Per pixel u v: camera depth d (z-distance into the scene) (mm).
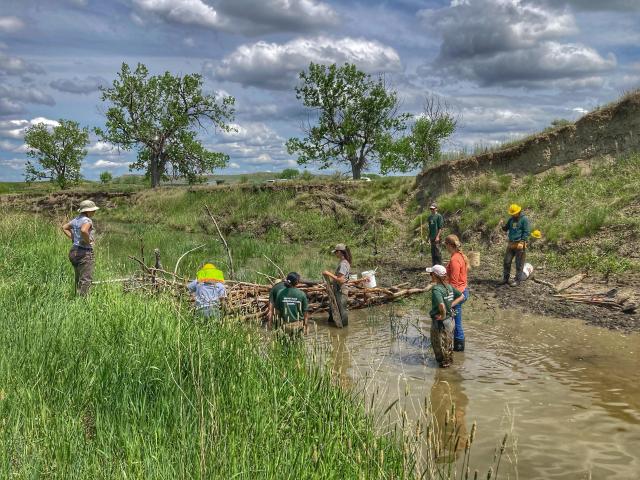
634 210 15141
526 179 20422
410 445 4156
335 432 4223
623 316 9984
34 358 5422
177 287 10758
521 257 13320
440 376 7141
